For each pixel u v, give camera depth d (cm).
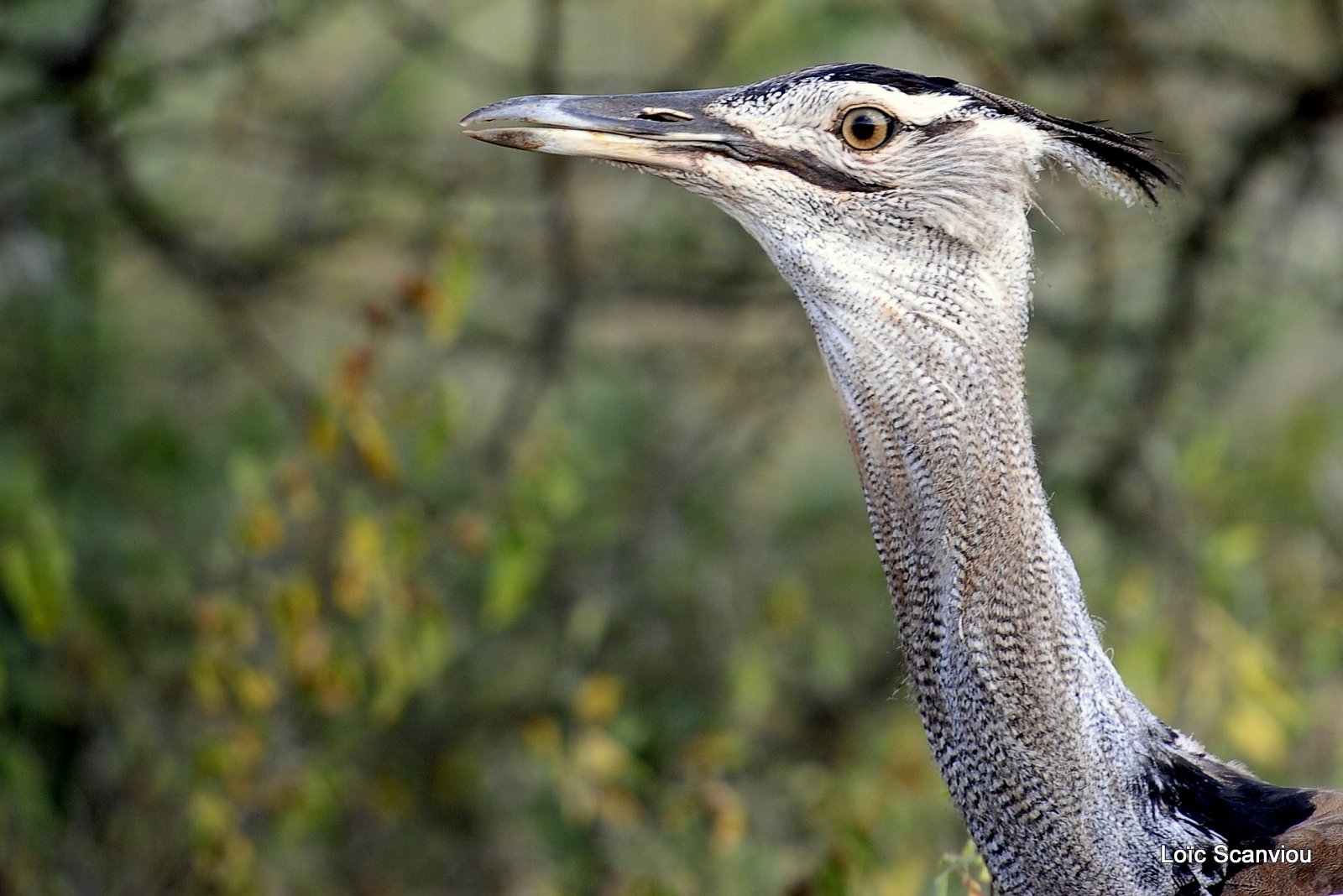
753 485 1181
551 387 1105
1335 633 997
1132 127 1027
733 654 997
